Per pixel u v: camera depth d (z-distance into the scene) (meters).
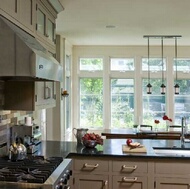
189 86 7.93
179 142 3.91
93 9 4.25
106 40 7.04
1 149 2.93
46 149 3.35
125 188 3.11
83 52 7.88
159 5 4.07
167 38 6.70
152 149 3.39
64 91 6.52
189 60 7.91
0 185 1.92
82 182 3.15
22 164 2.43
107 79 7.90
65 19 4.86
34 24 2.89
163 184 3.08
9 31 2.17
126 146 3.44
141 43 7.48
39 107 3.04
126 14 4.55
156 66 7.93
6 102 2.92
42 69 2.29
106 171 3.12
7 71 2.16
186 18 4.82
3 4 2.16
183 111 7.92
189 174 3.05
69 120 7.68
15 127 3.26
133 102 7.95
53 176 2.11
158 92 7.93
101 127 7.95
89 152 3.20
